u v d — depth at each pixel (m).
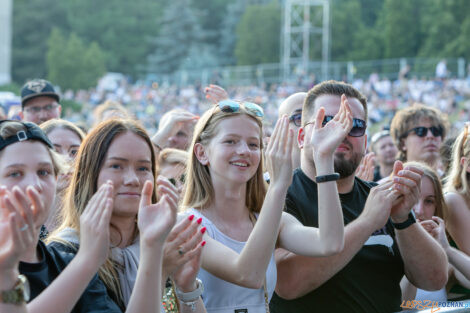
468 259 3.24
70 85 58.62
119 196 2.45
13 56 69.69
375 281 2.99
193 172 2.89
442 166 5.20
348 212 3.04
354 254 2.75
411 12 53.91
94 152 2.48
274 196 2.51
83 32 72.31
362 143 3.02
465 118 27.72
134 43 73.06
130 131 2.52
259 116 2.85
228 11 73.88
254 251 2.47
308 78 41.00
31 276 2.05
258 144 2.83
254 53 62.12
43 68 70.31
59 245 2.32
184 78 46.56
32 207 1.79
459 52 48.16
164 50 70.38
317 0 46.75
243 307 2.67
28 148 2.05
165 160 4.27
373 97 33.47
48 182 2.08
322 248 2.57
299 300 2.94
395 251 3.06
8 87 46.16
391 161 5.91
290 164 2.53
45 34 71.62
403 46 53.78
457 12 50.94
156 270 2.07
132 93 44.53
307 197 2.99
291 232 2.75
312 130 2.79
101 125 2.54
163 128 4.59
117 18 73.00
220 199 2.82
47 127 4.02
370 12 65.94
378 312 2.97
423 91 33.09
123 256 2.47
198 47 70.31
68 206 2.51
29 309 1.87
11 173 2.03
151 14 74.69
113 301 2.31
